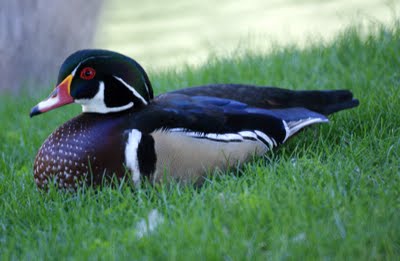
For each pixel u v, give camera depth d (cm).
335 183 887
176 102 999
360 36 1540
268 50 1695
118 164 936
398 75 1324
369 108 1153
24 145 1259
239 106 1014
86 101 972
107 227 848
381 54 1426
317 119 1059
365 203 834
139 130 940
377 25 1588
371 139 1039
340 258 711
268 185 889
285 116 1048
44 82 2167
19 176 1070
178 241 768
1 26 2120
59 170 953
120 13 3472
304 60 1512
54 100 966
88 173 942
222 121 974
